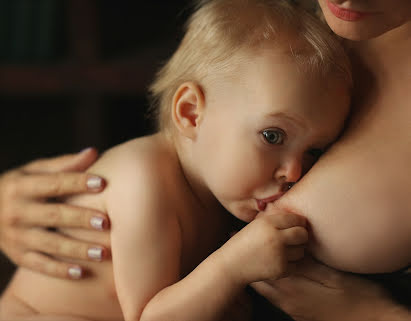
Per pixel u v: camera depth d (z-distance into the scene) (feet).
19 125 9.48
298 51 2.96
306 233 2.81
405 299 2.89
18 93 8.29
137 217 3.15
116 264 3.19
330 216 2.83
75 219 3.37
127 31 9.06
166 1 9.38
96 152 3.83
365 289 2.92
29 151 8.86
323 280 2.96
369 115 2.97
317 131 2.93
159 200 3.18
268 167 3.00
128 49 8.61
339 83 2.96
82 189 3.43
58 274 3.43
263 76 2.96
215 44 3.20
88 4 8.02
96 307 3.43
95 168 3.51
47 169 4.00
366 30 2.57
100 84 8.21
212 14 3.33
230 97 3.06
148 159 3.29
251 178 3.02
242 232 2.86
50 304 3.49
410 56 2.94
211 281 2.86
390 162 2.80
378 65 3.07
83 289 3.43
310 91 2.89
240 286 2.86
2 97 9.84
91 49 8.14
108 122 8.64
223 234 3.58
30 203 3.64
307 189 2.93
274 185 3.05
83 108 8.32
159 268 3.13
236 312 3.23
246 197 3.10
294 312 3.05
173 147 3.43
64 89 8.27
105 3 8.54
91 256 3.34
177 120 3.27
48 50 8.22
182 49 3.45
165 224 3.16
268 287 3.10
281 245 2.75
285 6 3.20
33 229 3.58
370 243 2.78
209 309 2.88
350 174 2.84
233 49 3.10
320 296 2.97
